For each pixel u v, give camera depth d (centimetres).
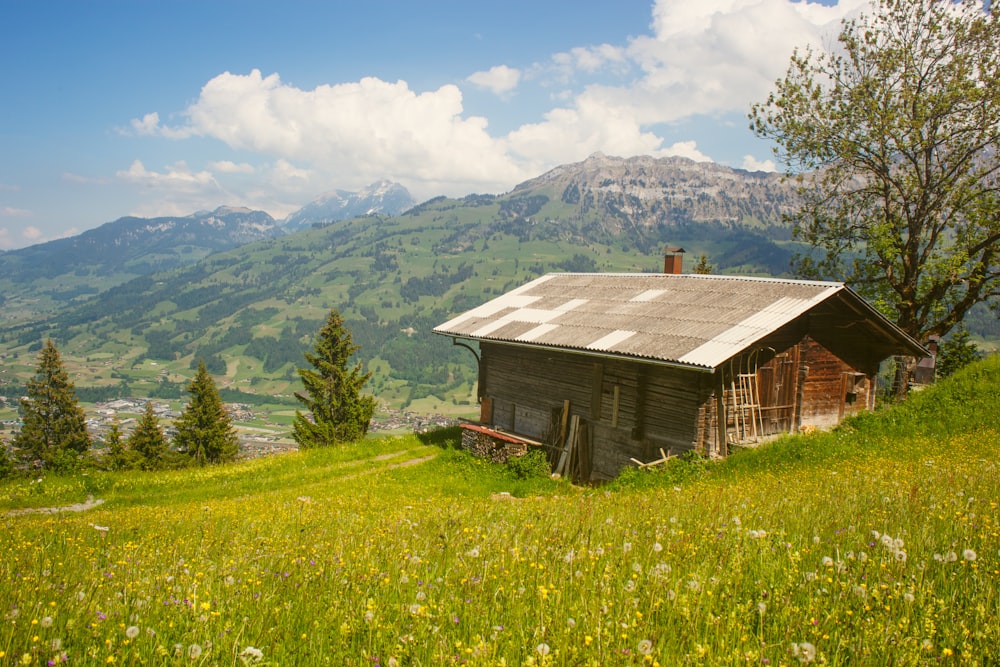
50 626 428
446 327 3036
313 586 545
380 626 423
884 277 3067
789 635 392
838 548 582
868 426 1927
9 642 393
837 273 3206
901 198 3028
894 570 495
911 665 360
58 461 3359
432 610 459
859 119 2975
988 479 970
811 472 1471
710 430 1956
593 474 2328
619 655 364
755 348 2023
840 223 3197
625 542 621
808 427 2138
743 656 365
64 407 6372
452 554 655
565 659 362
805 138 3111
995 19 2748
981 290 2905
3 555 801
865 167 3055
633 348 2047
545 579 530
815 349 2172
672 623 418
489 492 2120
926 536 598
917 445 1670
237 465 2894
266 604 497
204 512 1477
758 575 527
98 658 388
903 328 3038
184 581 577
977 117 2808
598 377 2317
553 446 2434
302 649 412
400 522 941
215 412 5647
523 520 923
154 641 415
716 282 2431
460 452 2570
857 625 401
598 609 424
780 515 770
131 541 930
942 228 2931
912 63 2894
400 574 567
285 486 2377
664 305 2366
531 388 2652
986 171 2797
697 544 630
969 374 2127
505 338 2591
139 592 528
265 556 714
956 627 402
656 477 1811
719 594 468
